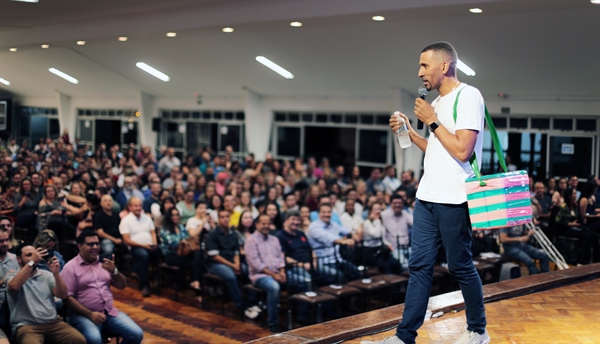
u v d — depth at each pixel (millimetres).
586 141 13578
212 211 9781
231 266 7949
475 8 9031
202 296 8242
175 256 8633
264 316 7828
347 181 14484
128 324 6137
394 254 8664
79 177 13234
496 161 14734
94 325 5875
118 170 15812
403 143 2828
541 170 14188
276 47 14156
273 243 7727
